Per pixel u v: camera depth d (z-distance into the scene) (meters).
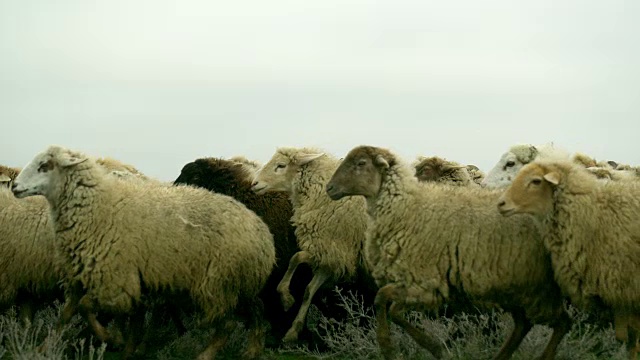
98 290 9.98
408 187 9.87
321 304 12.29
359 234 11.48
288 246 12.30
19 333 10.88
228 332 10.32
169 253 9.95
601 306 9.22
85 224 10.03
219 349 10.29
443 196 9.80
